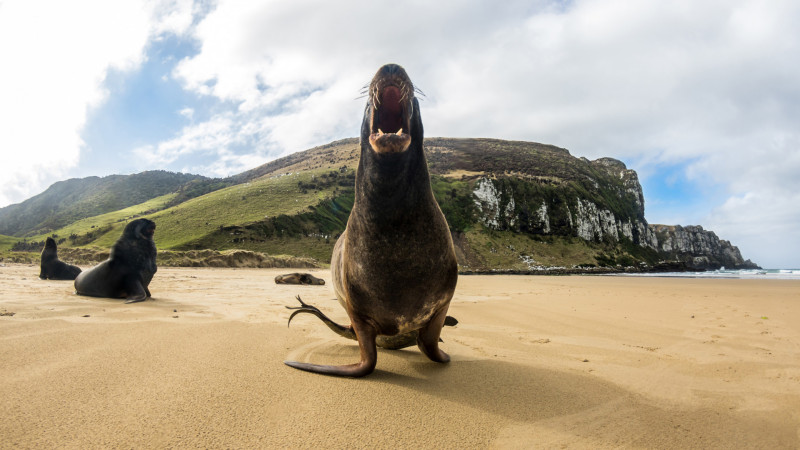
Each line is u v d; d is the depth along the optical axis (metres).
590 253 114.25
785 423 2.75
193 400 2.72
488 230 111.69
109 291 8.50
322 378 3.36
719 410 2.96
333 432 2.37
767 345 5.14
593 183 148.62
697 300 11.06
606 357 4.41
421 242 3.28
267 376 3.32
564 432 2.51
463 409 2.82
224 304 7.89
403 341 4.23
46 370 3.21
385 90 3.29
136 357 3.67
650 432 2.56
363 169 3.45
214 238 80.81
